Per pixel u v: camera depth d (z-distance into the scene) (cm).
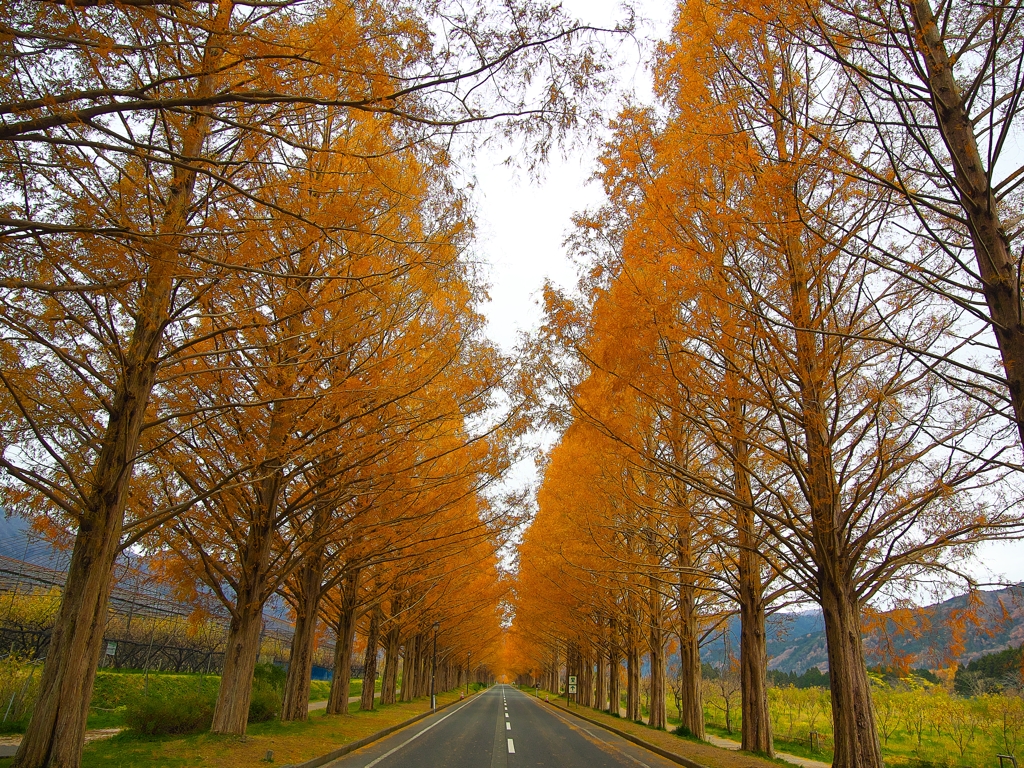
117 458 596
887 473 654
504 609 4153
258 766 763
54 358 635
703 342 705
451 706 2930
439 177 702
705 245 684
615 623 2273
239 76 477
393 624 2173
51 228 389
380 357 905
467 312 1039
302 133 665
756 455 1027
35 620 1797
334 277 504
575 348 794
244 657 948
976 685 2220
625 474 1143
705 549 1345
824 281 718
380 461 1002
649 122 735
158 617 2455
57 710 541
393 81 438
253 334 733
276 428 821
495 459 1158
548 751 1219
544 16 423
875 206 654
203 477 827
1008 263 451
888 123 492
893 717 2483
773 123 669
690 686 1480
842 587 688
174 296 673
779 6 504
